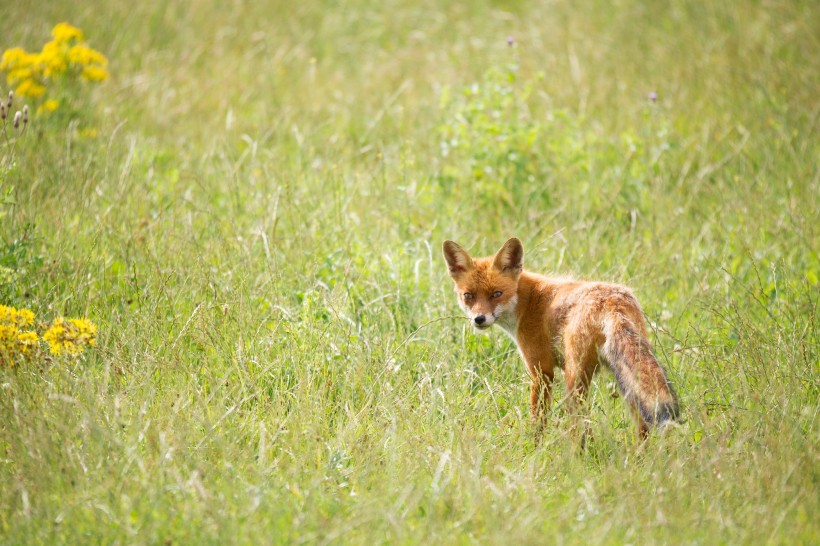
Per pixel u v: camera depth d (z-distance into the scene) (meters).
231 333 10.94
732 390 9.95
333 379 10.25
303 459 8.60
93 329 10.48
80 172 14.98
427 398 9.91
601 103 19.78
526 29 25.36
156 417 9.03
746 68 20.48
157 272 12.12
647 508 7.72
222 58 23.95
